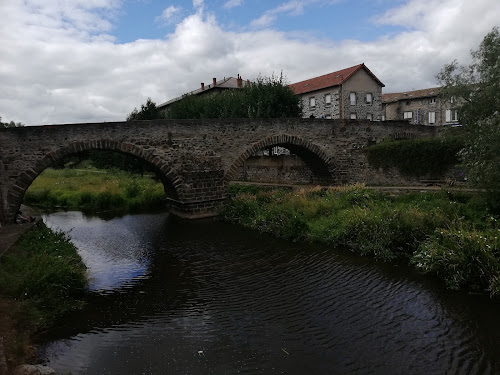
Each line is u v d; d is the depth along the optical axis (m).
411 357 7.36
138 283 11.79
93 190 30.03
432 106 44.38
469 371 6.90
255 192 26.56
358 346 7.79
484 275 10.09
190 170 21.39
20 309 8.51
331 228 15.61
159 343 8.09
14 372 6.36
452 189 17.34
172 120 20.80
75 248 13.97
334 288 10.86
